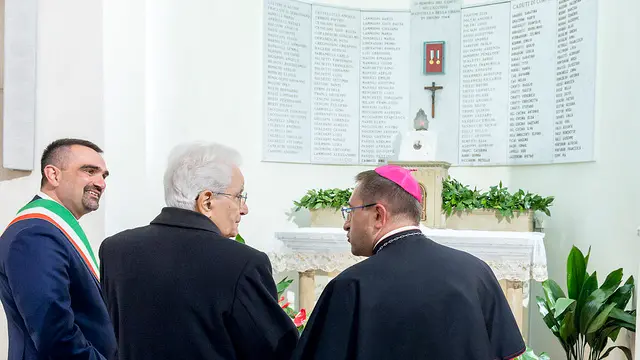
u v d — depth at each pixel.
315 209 4.91
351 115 5.76
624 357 4.07
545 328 4.97
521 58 5.29
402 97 5.80
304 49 5.54
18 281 1.86
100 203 4.02
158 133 4.63
